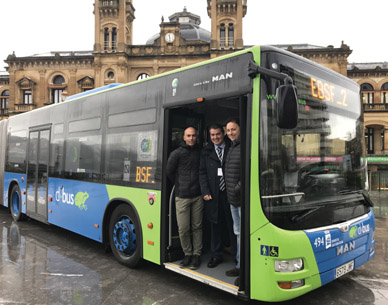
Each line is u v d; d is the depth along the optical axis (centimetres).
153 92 482
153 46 3506
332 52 3344
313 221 353
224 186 430
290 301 408
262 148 339
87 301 404
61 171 685
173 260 451
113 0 3434
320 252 351
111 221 550
